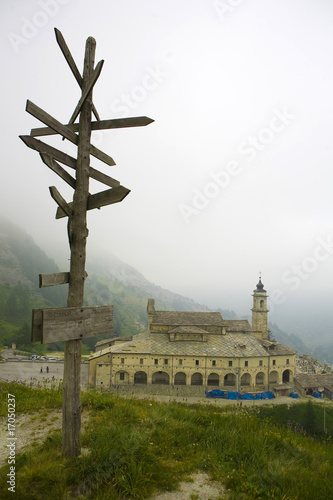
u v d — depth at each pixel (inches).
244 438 369.1
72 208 299.7
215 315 2541.8
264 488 262.8
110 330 330.0
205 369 2140.7
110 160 352.8
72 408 289.4
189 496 255.0
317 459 338.3
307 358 4109.3
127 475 263.7
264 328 2891.2
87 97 306.7
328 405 2012.8
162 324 2402.8
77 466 270.8
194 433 389.4
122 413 437.7
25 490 235.3
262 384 2269.9
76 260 294.5
